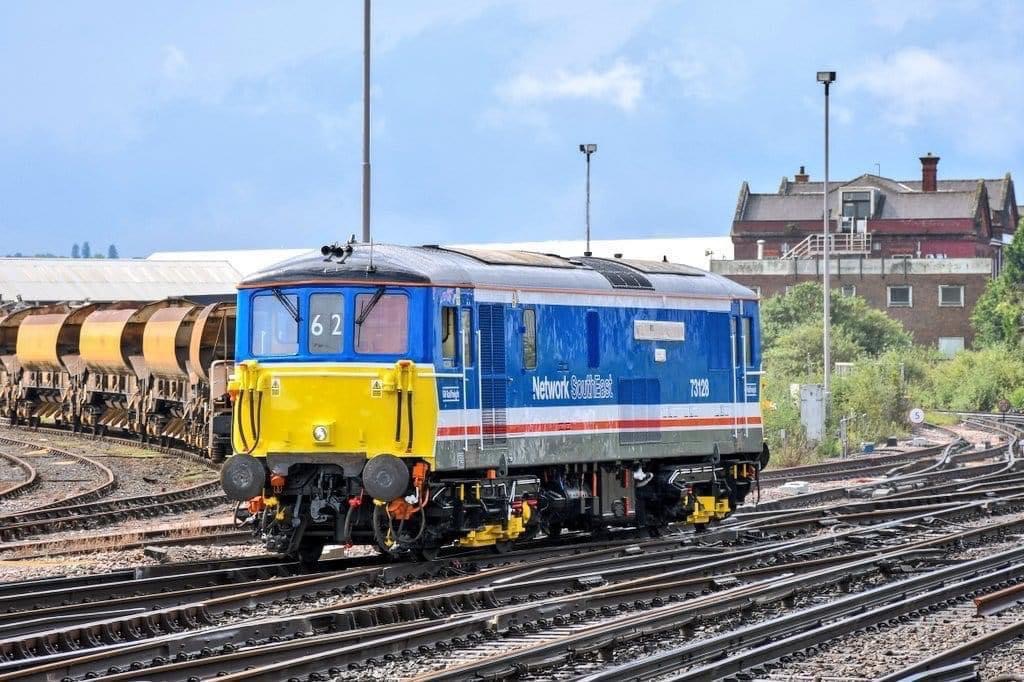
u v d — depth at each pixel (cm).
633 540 3319
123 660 1925
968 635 2208
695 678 1847
